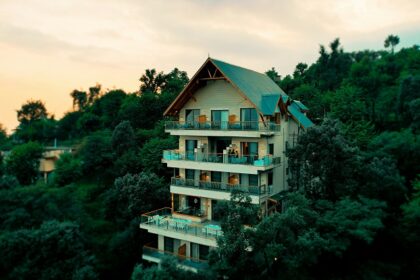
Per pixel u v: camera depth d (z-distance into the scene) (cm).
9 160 5372
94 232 3731
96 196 4775
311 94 5956
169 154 3341
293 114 3666
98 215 4225
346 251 2623
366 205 2598
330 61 7194
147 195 3541
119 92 7962
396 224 2869
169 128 3334
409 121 4222
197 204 3266
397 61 6519
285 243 2050
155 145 4484
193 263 2705
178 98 3319
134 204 3447
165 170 4256
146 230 3384
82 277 2530
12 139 9894
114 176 4906
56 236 2634
